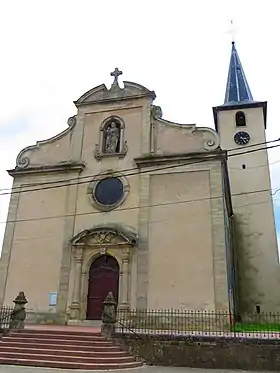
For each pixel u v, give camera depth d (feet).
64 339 44.93
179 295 58.85
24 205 71.67
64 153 74.69
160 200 65.41
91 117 76.48
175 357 42.73
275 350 40.45
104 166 71.20
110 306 47.29
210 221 61.93
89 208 68.54
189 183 65.21
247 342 41.39
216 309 56.54
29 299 64.49
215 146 67.26
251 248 89.51
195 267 59.77
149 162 68.13
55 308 63.05
